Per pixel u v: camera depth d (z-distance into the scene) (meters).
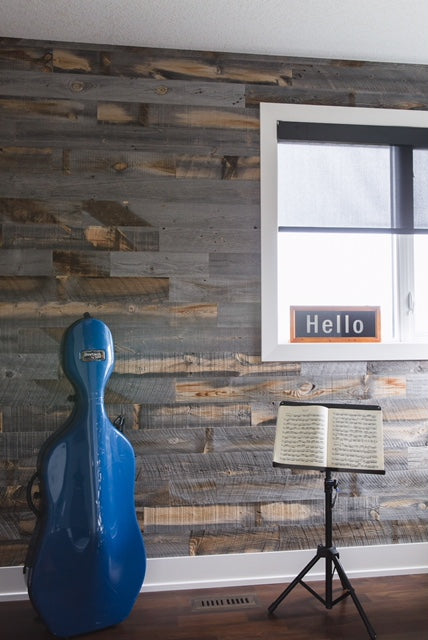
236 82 3.19
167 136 3.14
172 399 3.10
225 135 3.18
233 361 3.15
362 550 3.18
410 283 3.37
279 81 3.23
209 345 3.14
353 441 2.71
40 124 3.04
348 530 3.19
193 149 3.15
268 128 3.19
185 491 3.09
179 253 3.13
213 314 3.14
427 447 3.28
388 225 3.30
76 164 3.07
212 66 3.18
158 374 3.09
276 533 3.14
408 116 3.31
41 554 2.52
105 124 3.09
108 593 2.60
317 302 3.32
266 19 2.84
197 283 3.14
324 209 3.25
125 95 3.11
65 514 2.55
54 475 2.55
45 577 2.52
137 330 3.09
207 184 3.16
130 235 3.10
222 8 2.74
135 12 2.77
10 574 2.93
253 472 3.14
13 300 3.00
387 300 3.40
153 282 3.11
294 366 3.19
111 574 2.61
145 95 3.12
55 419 3.01
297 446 2.74
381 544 3.21
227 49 3.15
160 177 3.12
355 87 3.29
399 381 3.27
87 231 3.07
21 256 3.01
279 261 3.29
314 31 2.96
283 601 2.90
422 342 3.33
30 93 3.04
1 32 2.96
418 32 2.98
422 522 3.26
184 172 3.14
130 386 3.07
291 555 3.13
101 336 2.68
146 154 3.12
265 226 3.16
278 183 3.22
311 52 3.19
